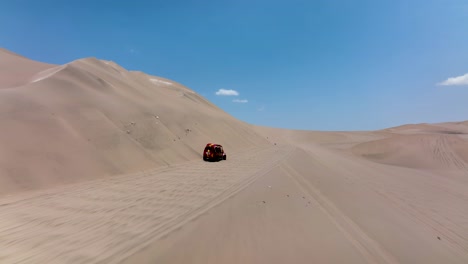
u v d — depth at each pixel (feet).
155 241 21.93
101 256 19.24
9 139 40.75
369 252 21.67
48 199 32.58
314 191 41.98
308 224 26.89
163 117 84.89
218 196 36.63
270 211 30.50
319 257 20.25
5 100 48.73
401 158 104.99
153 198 34.91
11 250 19.72
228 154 95.35
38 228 24.02
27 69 88.69
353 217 30.30
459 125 402.52
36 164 39.50
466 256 23.44
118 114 66.03
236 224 26.20
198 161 72.23
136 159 56.08
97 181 42.63
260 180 49.03
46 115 50.39
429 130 361.71
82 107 59.41
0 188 33.12
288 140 260.01
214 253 20.25
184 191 39.11
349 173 66.18
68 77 68.59
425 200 43.91
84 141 50.21
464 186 61.93
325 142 253.65
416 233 27.48
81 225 25.02
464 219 34.78
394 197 43.62
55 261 18.39
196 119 107.14
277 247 21.58
